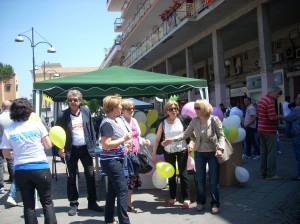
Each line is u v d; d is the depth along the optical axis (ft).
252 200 20.34
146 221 17.60
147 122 30.37
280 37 66.08
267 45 48.88
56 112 39.11
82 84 24.35
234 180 24.35
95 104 66.49
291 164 30.76
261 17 48.85
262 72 49.32
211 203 18.71
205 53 86.58
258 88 68.90
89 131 19.80
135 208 19.95
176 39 72.13
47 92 29.99
